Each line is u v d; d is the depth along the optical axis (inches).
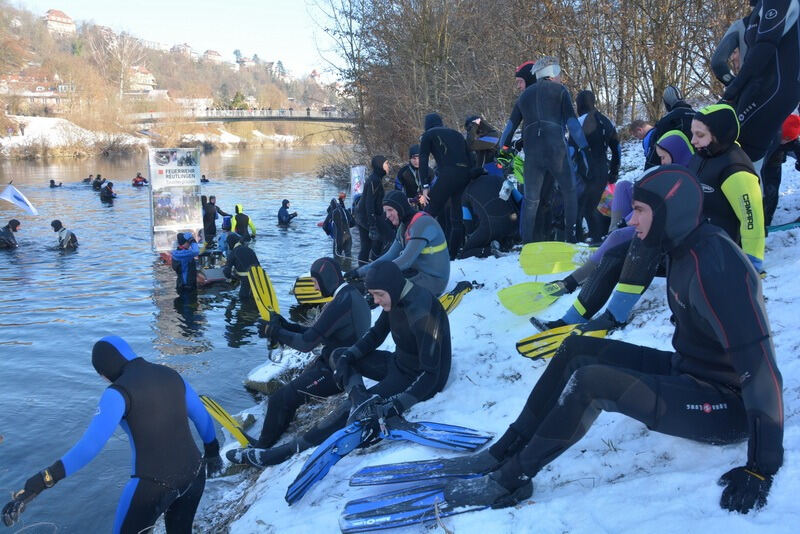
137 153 3006.9
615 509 100.7
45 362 343.3
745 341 90.1
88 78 3238.2
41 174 1819.6
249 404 281.1
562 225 302.2
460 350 196.4
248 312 437.7
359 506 119.5
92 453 128.3
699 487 99.4
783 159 221.5
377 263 161.0
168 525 147.9
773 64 164.7
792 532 85.2
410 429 149.6
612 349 109.8
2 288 512.4
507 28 791.7
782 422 91.2
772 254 198.8
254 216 918.4
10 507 123.7
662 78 601.9
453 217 323.0
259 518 143.7
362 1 1032.2
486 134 323.6
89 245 705.6
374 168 461.4
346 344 190.4
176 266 496.4
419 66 961.5
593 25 659.4
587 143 273.4
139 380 136.9
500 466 116.1
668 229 96.4
